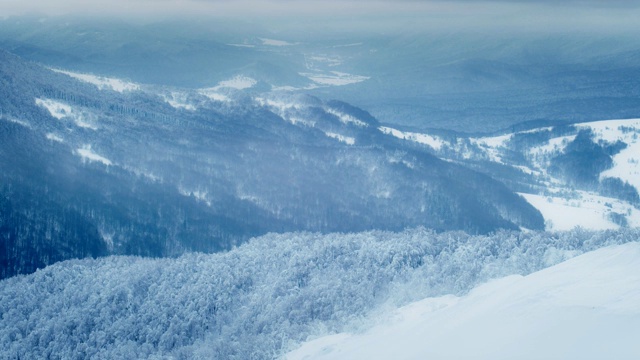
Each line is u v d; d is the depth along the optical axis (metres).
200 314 158.00
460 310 95.69
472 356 74.50
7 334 166.00
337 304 136.50
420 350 83.25
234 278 173.38
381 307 127.25
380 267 156.25
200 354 133.62
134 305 170.38
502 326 79.38
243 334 138.50
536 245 149.50
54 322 166.25
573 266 93.94
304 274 164.75
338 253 172.62
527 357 69.44
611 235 152.00
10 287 196.12
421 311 109.31
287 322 132.50
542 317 76.94
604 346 66.19
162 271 187.75
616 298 76.31
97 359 148.75
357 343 102.75
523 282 95.44
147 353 147.88
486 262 144.12
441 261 151.88
